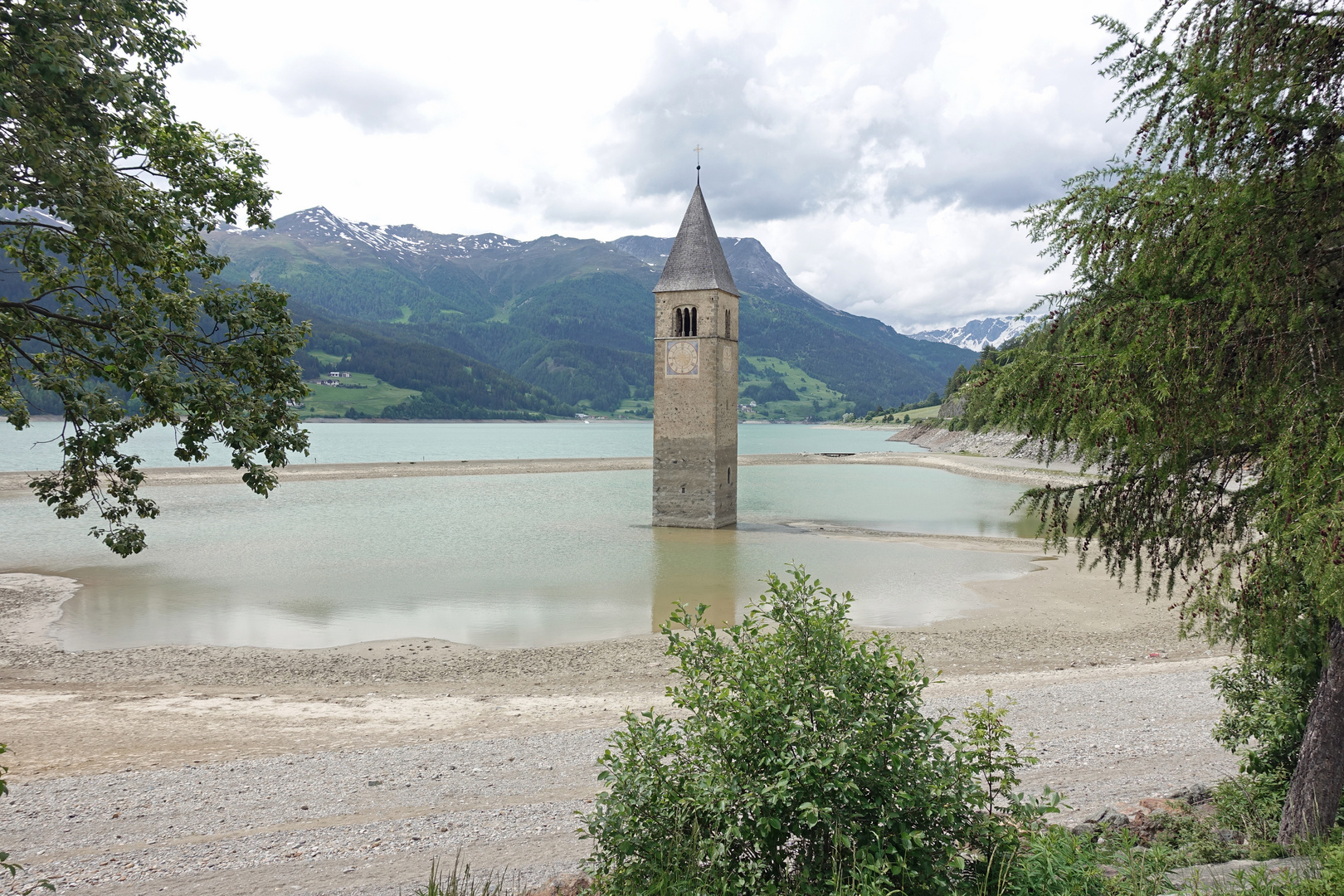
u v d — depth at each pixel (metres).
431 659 28.75
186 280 13.64
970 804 8.06
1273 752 12.27
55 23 10.09
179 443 12.27
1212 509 9.26
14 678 26.38
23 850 13.89
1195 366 7.80
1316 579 6.88
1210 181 7.43
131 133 12.60
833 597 8.98
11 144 9.84
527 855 13.35
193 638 31.67
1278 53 7.36
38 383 11.08
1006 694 22.89
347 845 13.91
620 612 36.00
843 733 8.05
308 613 35.78
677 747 8.69
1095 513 9.76
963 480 107.31
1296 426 7.26
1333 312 7.44
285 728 21.23
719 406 60.94
